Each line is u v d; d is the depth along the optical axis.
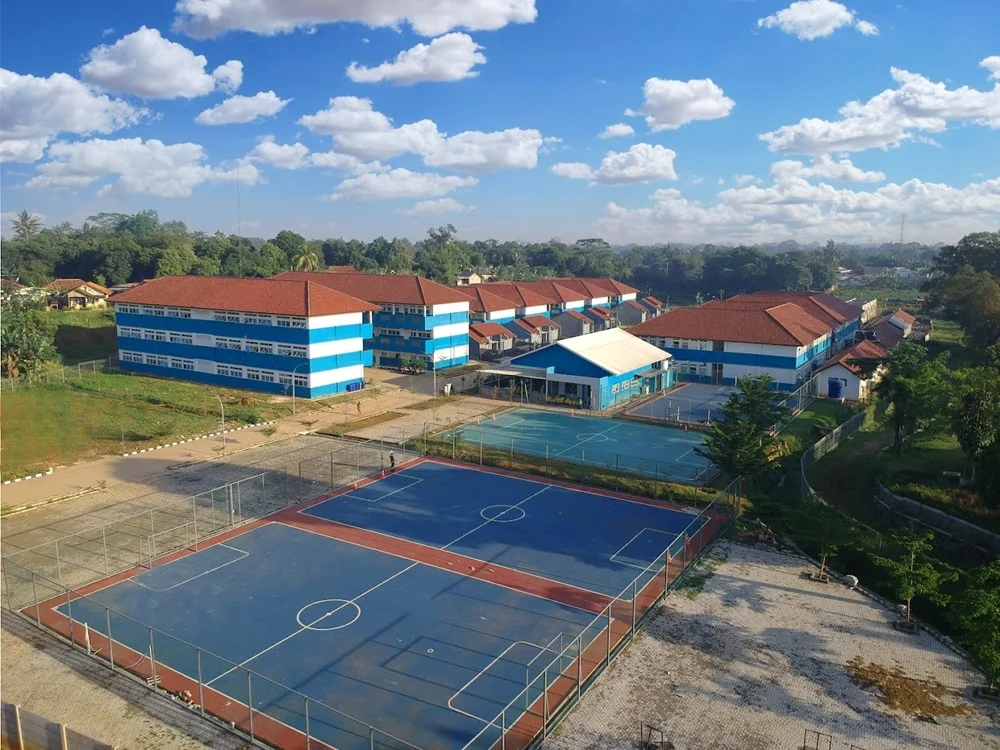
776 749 19.66
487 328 89.56
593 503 39.19
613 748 19.64
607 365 63.16
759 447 38.38
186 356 71.44
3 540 33.34
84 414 56.28
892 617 27.23
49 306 118.06
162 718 20.67
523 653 24.27
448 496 40.03
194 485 41.31
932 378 45.03
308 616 26.48
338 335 65.75
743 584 29.88
